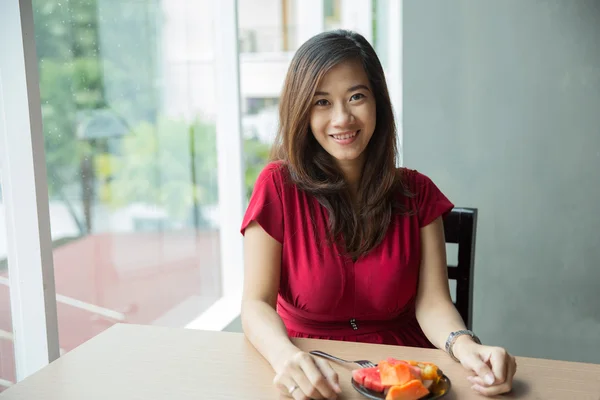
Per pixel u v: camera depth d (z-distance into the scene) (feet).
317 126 4.31
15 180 4.32
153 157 6.60
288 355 3.37
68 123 5.32
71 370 3.38
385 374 3.00
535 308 8.00
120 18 5.99
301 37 9.37
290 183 4.53
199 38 7.39
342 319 4.53
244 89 8.57
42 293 4.40
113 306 6.00
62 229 5.29
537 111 7.60
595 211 7.61
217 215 8.06
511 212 7.88
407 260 4.49
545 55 7.47
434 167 8.04
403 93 7.98
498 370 3.07
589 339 7.88
